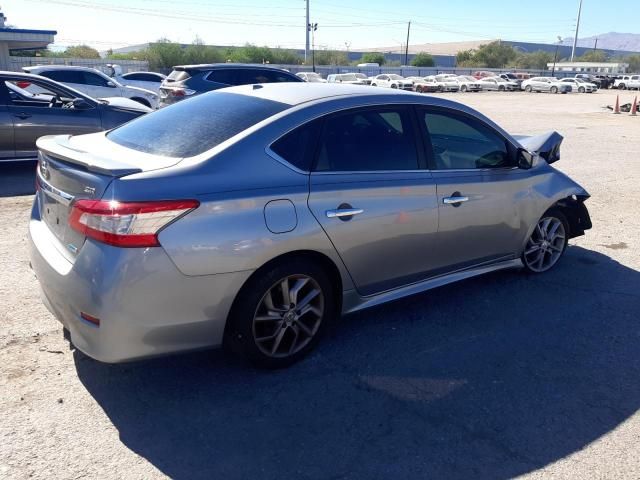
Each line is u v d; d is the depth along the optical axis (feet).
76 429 9.21
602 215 23.93
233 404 10.06
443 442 9.27
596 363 11.92
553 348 12.48
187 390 10.41
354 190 11.18
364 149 11.68
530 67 338.13
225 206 9.52
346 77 157.69
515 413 10.11
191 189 9.30
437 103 13.19
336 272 11.41
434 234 12.76
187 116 11.80
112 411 9.71
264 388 10.57
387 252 11.98
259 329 10.68
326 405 10.14
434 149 12.89
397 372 11.27
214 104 12.07
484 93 155.63
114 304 8.77
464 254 13.78
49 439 8.93
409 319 13.58
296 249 10.37
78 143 11.82
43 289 10.11
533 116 72.74
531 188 15.05
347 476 8.45
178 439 9.10
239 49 234.99
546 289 15.67
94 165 9.07
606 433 9.68
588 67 340.59
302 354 11.48
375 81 164.66
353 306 12.01
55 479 8.11
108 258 8.74
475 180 13.48
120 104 31.07
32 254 10.59
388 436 9.37
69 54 187.42
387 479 8.43
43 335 12.07
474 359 11.88
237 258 9.62
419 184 12.28
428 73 237.86
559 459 9.00
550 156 17.53
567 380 11.24
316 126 11.07
